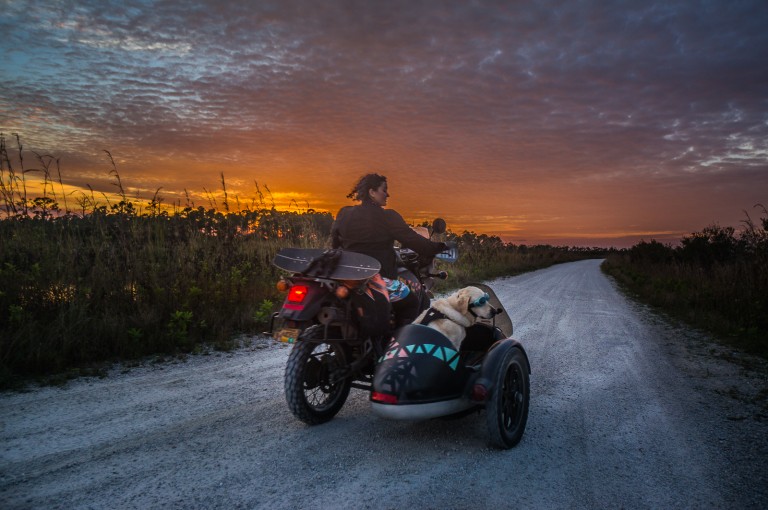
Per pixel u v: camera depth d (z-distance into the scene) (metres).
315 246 10.37
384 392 3.04
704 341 7.45
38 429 3.43
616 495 2.71
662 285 14.44
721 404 4.40
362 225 3.81
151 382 4.62
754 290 9.65
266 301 7.20
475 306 3.34
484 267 21.80
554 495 2.69
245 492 2.64
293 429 3.56
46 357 4.79
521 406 3.42
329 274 3.34
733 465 3.12
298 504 2.53
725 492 2.77
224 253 8.55
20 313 5.28
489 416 3.08
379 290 3.62
